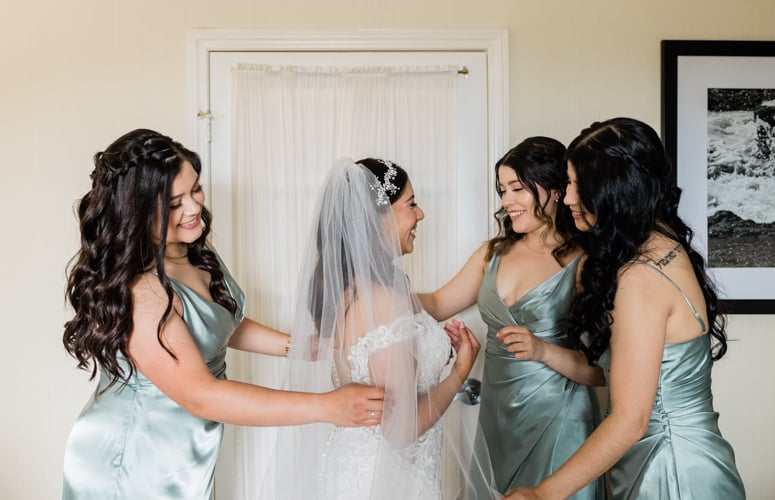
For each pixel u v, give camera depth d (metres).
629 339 1.56
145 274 1.71
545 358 1.97
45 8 2.57
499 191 2.19
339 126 2.60
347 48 2.60
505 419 2.10
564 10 2.62
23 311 2.57
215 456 1.88
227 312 1.94
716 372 2.64
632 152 1.60
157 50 2.58
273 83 2.59
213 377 1.66
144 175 1.68
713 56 2.59
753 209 2.60
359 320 1.63
